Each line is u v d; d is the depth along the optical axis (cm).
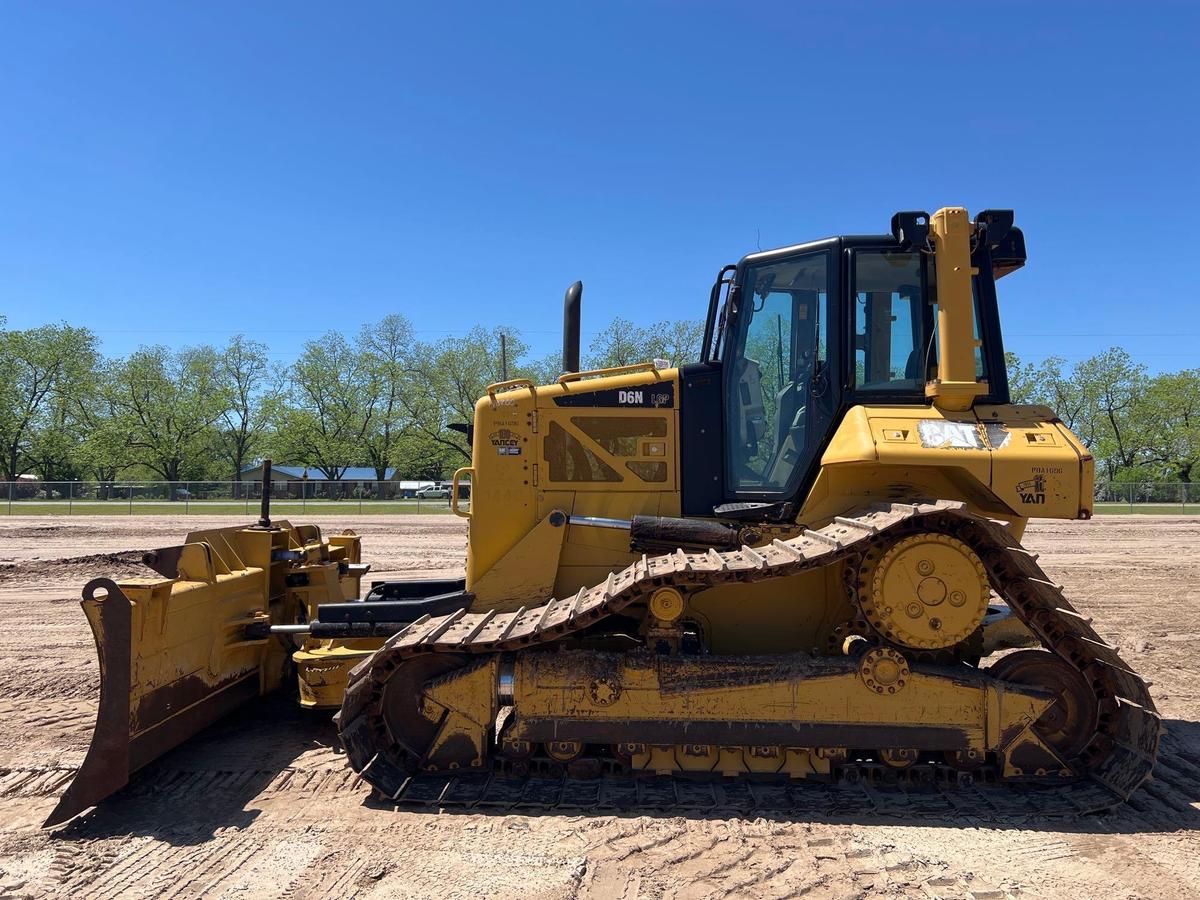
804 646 444
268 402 5041
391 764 414
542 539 468
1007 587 417
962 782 408
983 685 399
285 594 568
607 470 476
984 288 450
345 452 4934
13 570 1210
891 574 395
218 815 383
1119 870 329
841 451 416
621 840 353
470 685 414
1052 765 404
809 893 311
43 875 323
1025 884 318
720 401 479
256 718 530
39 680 615
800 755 407
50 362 4844
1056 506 395
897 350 455
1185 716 550
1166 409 4875
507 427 480
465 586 512
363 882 317
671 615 404
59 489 3014
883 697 399
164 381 5100
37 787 419
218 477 5747
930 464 398
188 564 461
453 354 4756
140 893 309
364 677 397
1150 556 1491
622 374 492
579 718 407
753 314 479
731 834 358
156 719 408
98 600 372
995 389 445
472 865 331
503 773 416
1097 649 400
